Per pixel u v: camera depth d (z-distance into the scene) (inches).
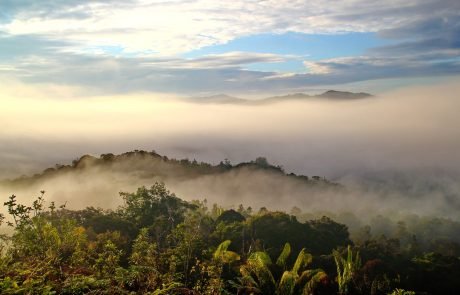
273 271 1051.3
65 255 659.4
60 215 1535.4
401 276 1352.1
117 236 1131.9
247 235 1679.4
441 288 1371.8
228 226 1754.4
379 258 1545.3
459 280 1398.9
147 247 699.4
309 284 904.9
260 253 964.0
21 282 411.5
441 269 1473.9
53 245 620.7
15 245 590.6
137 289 452.1
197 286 545.3
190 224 841.5
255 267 920.9
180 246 767.1
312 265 1385.3
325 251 1695.4
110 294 409.1
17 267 473.1
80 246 725.3
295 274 925.2
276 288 892.0
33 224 622.8
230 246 1473.9
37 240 597.9
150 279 470.9
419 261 1561.3
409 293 883.4
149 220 1752.0
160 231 1416.1
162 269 639.1
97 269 534.0
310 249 1659.7
